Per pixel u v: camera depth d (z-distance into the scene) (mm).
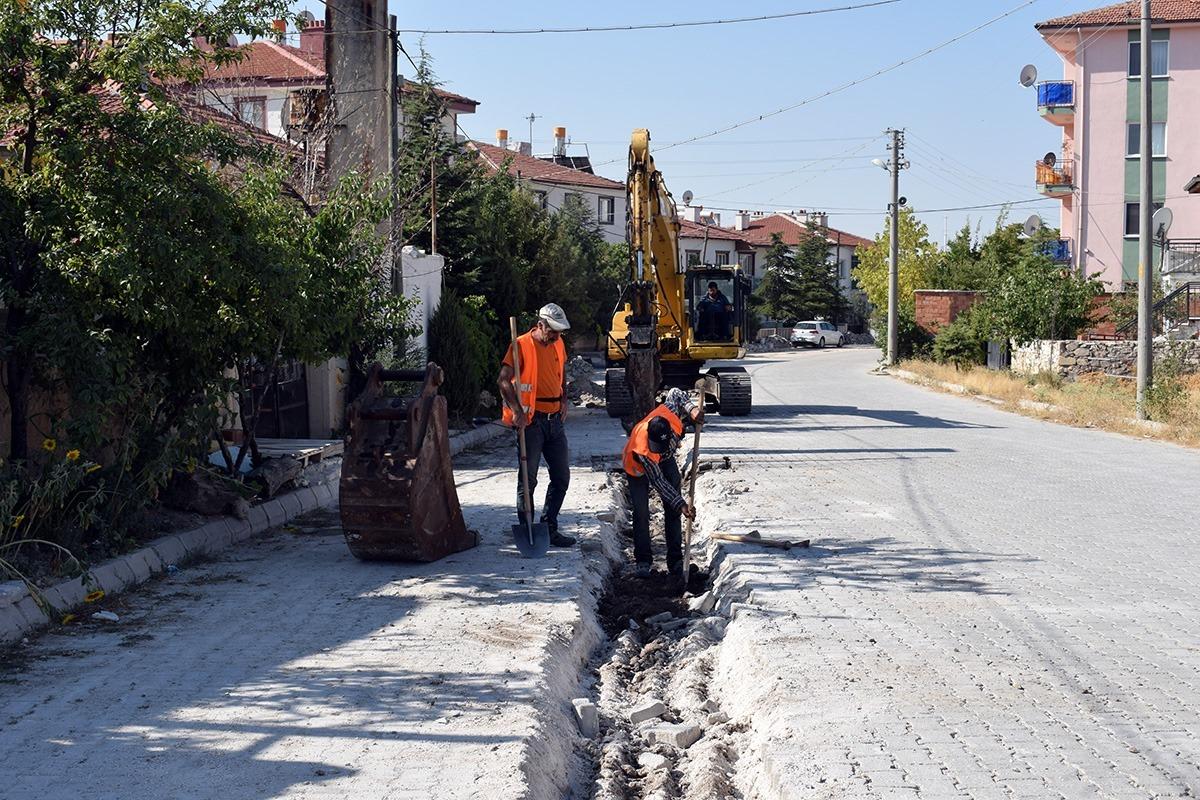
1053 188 41688
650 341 19906
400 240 17281
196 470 10117
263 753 5047
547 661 6465
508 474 14922
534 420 9805
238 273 9078
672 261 22953
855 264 94562
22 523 7898
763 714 5777
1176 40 40188
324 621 7309
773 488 12969
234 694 5852
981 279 49781
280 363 11188
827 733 5262
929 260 57781
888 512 11312
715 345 23391
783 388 31844
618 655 7387
